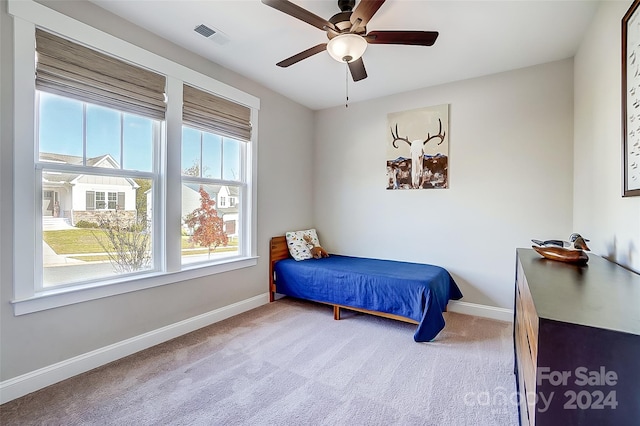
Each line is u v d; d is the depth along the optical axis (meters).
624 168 1.50
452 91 3.26
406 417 1.61
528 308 1.09
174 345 2.44
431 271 3.01
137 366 2.10
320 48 2.02
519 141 2.93
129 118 2.30
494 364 2.16
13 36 1.70
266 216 3.54
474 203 3.17
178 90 2.56
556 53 2.62
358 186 3.93
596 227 2.05
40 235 1.87
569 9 2.00
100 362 2.10
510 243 3.00
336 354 2.31
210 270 2.87
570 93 2.71
